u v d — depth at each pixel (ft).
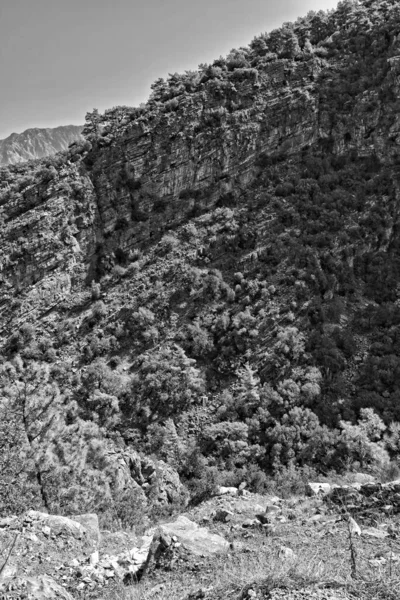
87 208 262.26
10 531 50.90
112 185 268.41
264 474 141.28
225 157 263.90
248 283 210.79
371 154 253.24
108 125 291.79
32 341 219.61
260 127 268.41
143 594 36.94
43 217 260.21
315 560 35.37
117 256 254.27
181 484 142.41
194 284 217.15
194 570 40.14
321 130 263.70
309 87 272.51
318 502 57.26
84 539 52.24
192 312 209.87
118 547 52.85
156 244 249.34
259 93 279.69
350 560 34.73
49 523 53.11
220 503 68.74
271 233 226.79
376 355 182.29
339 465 139.33
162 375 185.78
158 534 45.52
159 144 272.10
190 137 268.41
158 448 163.63
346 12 310.45
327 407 164.55
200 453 159.63
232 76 286.87
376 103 255.09
